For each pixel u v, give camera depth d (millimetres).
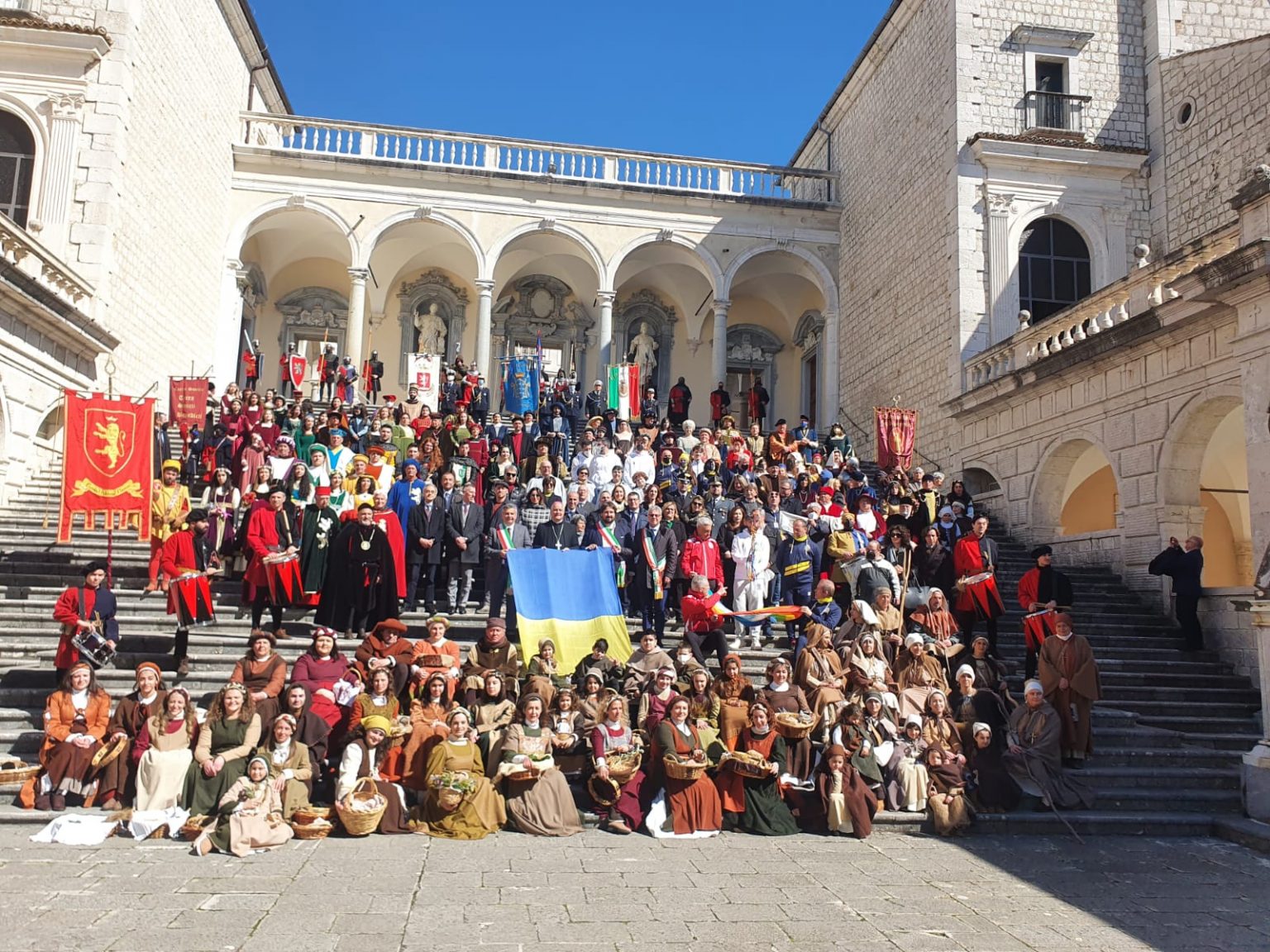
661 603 11789
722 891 6789
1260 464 11234
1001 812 9117
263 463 13930
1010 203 19906
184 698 8141
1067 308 16188
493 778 8422
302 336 27312
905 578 12141
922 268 21359
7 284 13453
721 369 25062
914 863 7797
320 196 23953
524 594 10531
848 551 12203
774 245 25891
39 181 17047
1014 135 19984
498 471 15055
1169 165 19938
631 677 9867
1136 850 8453
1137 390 14453
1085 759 10211
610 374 22641
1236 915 6703
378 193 24188
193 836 7477
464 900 6348
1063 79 20703
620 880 6945
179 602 10047
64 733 8195
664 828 8320
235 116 23984
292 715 8266
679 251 25859
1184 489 13812
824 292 26250
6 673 9953
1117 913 6676
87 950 5270
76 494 12242
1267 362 11195
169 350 20328
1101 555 15336
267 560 10797
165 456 16062
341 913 5992
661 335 28734
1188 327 13227
